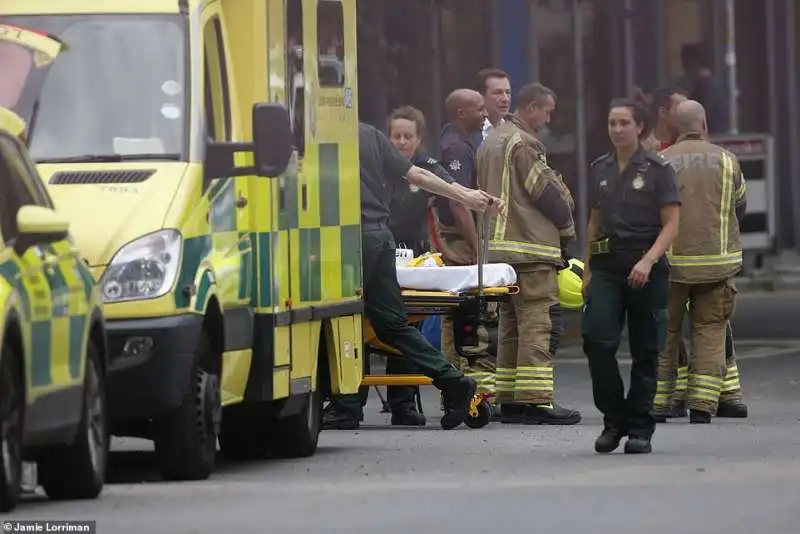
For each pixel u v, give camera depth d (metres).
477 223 48.72
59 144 37.16
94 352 33.12
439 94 92.94
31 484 31.47
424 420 49.75
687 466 37.00
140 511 30.52
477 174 50.53
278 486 34.69
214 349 37.25
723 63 109.06
